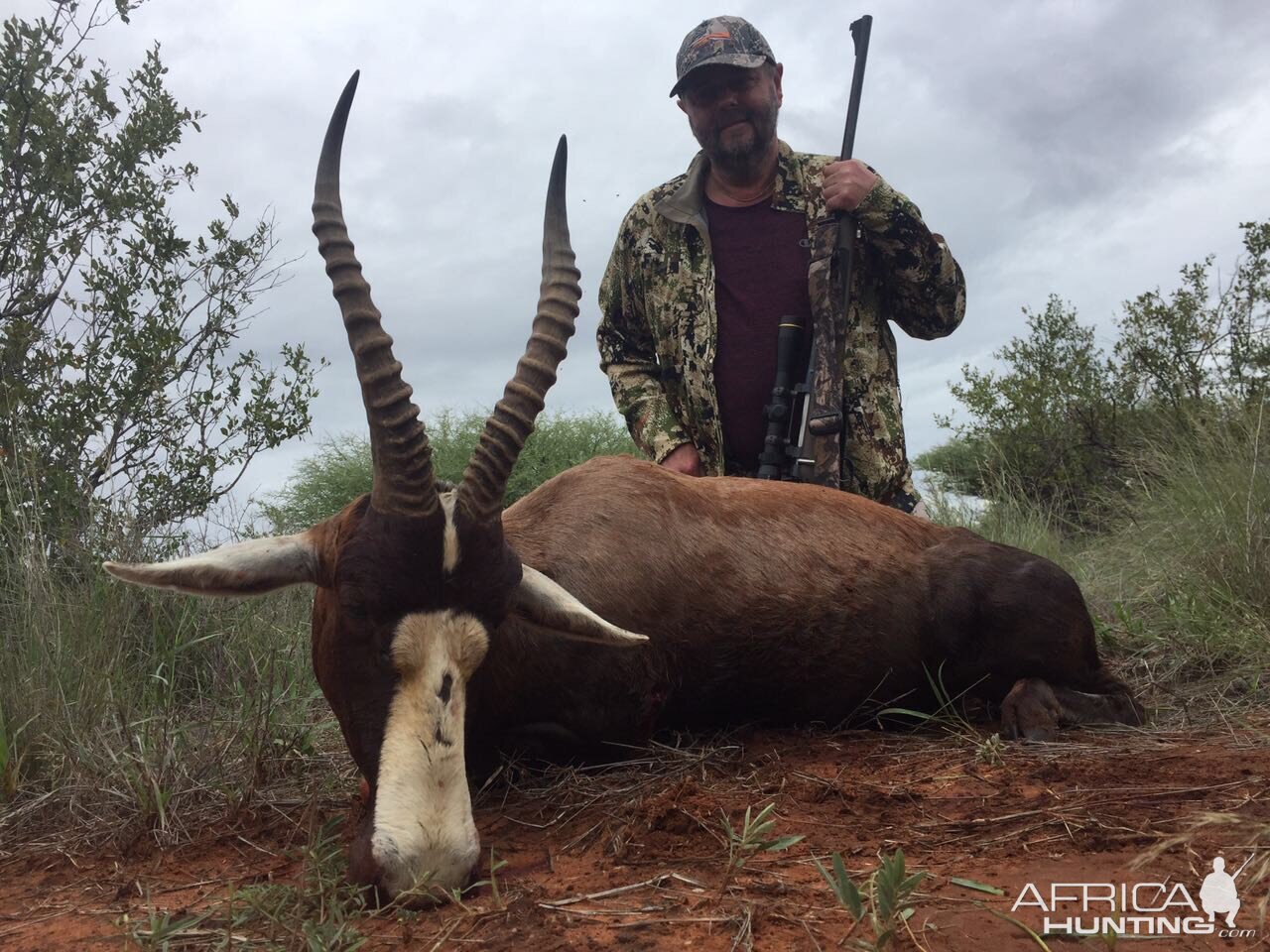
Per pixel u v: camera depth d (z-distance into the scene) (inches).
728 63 74.2
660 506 55.4
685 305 78.4
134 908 37.9
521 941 31.4
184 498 85.0
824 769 49.0
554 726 50.6
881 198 73.1
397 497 38.5
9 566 67.7
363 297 40.2
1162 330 134.6
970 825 39.5
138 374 83.4
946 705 56.2
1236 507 81.4
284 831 45.4
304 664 68.5
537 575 45.4
